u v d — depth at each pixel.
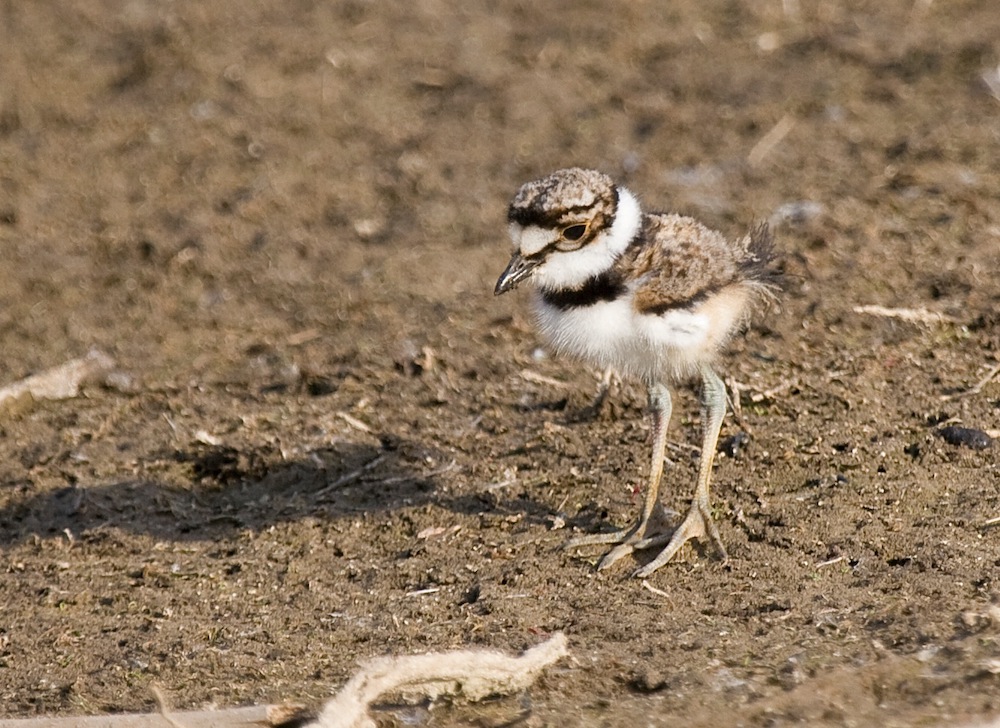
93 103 18.84
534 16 20.31
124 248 15.73
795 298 12.88
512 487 10.77
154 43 20.02
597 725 7.80
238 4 21.06
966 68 17.44
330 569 10.02
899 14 19.20
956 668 7.96
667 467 10.70
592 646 8.62
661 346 9.39
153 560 10.38
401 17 20.47
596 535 9.87
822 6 19.69
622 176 16.02
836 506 9.95
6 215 16.48
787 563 9.39
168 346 13.85
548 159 16.75
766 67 18.28
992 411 10.95
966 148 15.51
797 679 8.06
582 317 9.48
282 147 17.53
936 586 8.88
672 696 8.02
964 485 10.08
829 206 14.62
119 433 12.38
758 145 16.36
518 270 9.45
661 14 20.02
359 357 13.19
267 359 13.42
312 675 8.66
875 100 17.03
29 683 8.88
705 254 9.48
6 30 20.69
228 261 15.33
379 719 8.05
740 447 10.81
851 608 8.79
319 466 11.48
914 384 11.46
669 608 9.04
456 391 12.45
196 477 11.62
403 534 10.38
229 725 8.00
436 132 17.62
